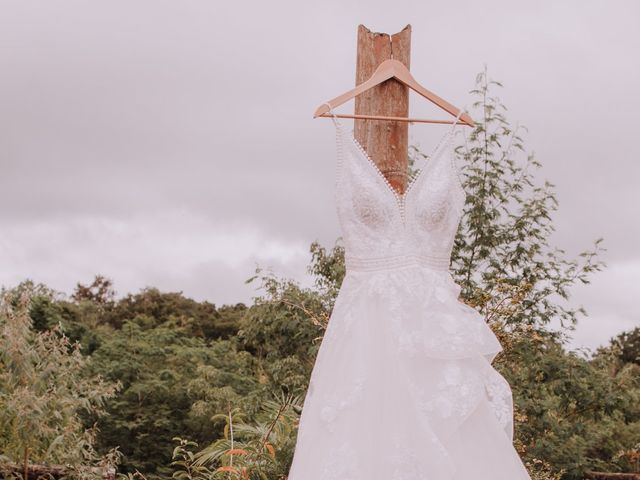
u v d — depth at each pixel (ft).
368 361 12.20
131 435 53.72
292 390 30.45
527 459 24.45
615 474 29.91
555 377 26.11
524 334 23.04
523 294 22.67
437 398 11.97
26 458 26.40
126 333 63.36
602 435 31.89
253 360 57.98
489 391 12.39
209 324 86.02
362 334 12.39
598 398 26.66
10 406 25.50
